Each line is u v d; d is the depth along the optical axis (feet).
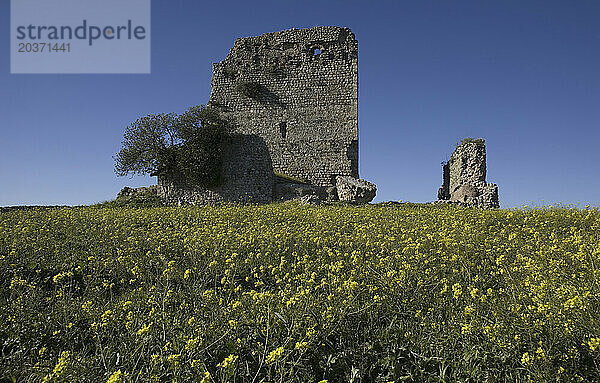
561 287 17.34
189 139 97.04
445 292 18.98
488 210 53.36
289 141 112.78
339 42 114.11
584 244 24.52
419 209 58.90
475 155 98.02
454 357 14.17
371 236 32.76
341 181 100.83
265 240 30.55
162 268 23.52
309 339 14.76
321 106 112.98
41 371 13.20
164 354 14.29
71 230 35.24
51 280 22.94
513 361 13.71
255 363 14.40
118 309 17.98
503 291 18.99
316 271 23.45
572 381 12.59
